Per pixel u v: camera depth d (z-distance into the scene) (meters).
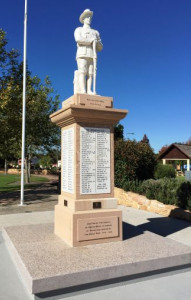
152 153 18.17
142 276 5.11
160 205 11.62
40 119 24.73
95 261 5.02
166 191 12.38
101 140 6.62
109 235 6.27
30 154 30.53
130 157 16.16
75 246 5.94
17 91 16.61
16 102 16.78
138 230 7.35
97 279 4.66
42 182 30.97
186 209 10.86
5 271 5.46
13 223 9.90
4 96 15.55
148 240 6.42
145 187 13.81
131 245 6.02
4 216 11.25
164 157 37.72
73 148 6.46
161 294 4.59
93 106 6.50
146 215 11.32
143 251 5.60
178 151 36.19
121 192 14.49
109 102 6.66
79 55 7.17
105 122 6.65
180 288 4.80
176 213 10.73
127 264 4.91
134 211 12.27
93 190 6.46
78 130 6.40
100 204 6.40
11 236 6.71
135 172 16.86
